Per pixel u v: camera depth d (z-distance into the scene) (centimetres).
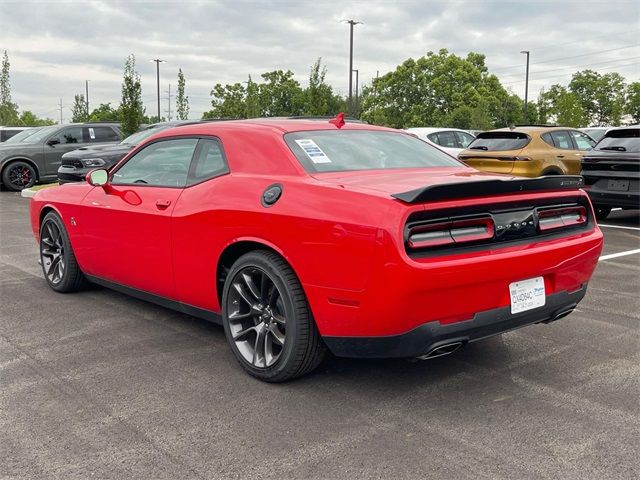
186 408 327
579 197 378
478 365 387
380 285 298
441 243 307
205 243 388
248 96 4366
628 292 567
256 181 368
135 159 472
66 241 541
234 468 268
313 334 342
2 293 568
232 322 378
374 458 275
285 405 330
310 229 323
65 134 1752
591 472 264
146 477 261
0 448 285
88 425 308
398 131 463
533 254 332
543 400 336
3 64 3478
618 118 6138
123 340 436
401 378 366
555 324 473
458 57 5959
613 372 376
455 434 297
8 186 1680
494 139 1145
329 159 377
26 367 386
